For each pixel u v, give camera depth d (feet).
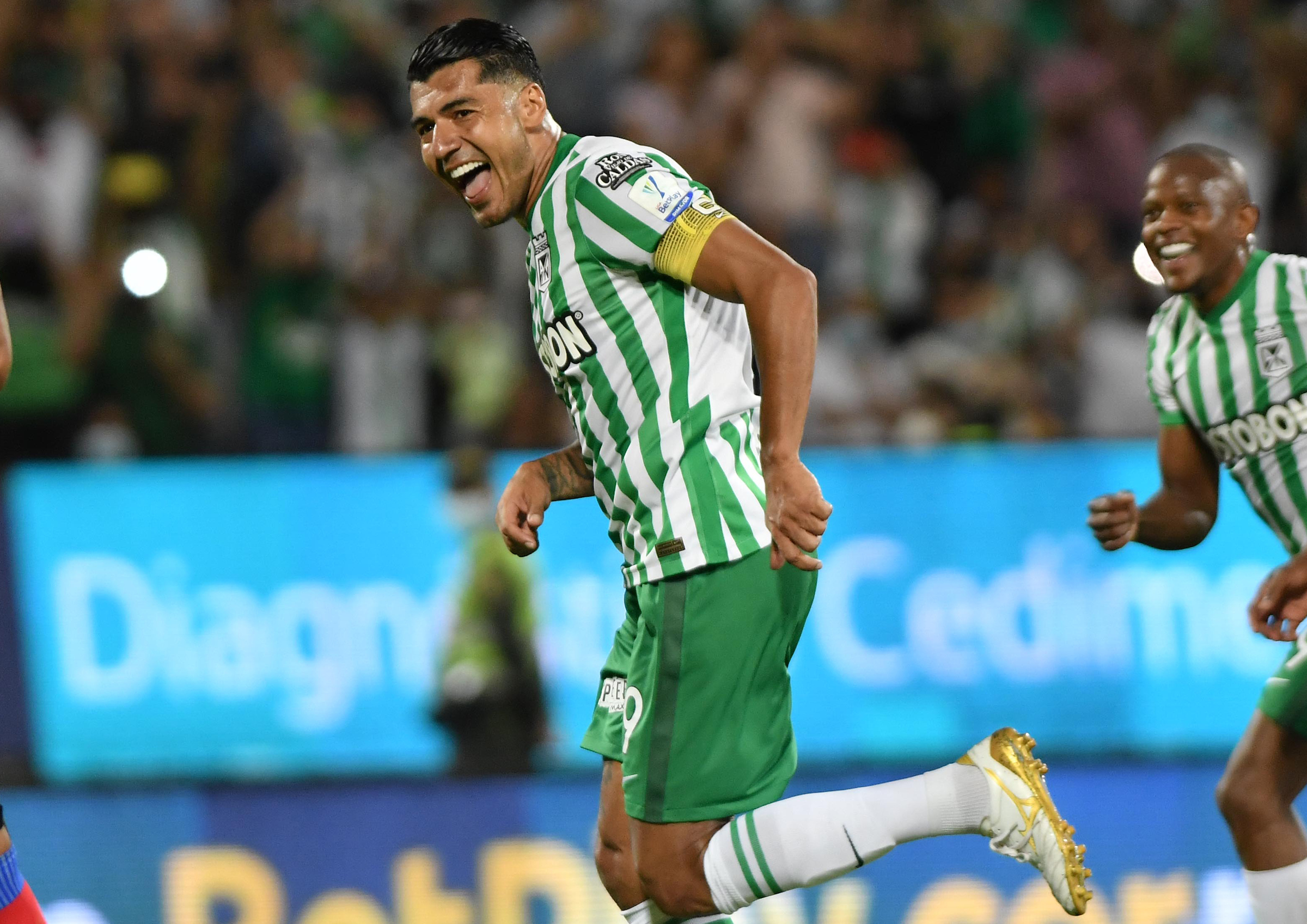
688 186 32.68
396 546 64.03
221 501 63.52
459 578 64.13
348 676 63.41
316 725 63.10
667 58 97.35
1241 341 40.50
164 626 63.05
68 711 62.49
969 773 32.73
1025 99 101.60
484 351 82.69
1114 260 98.68
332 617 63.62
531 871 60.44
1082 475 66.74
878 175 95.25
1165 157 40.63
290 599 63.46
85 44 87.45
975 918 60.03
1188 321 41.75
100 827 59.88
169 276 80.12
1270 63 106.32
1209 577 66.23
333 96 91.20
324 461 64.08
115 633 62.90
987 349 89.56
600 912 60.39
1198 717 65.57
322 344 82.64
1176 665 65.77
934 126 100.48
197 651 63.05
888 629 65.31
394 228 86.58
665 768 34.19
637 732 34.71
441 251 86.94
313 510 63.87
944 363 87.35
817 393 84.02
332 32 92.58
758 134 94.43
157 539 63.26
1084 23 104.94
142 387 78.59
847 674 65.00
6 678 62.34
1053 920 60.44
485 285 86.48
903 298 93.50
